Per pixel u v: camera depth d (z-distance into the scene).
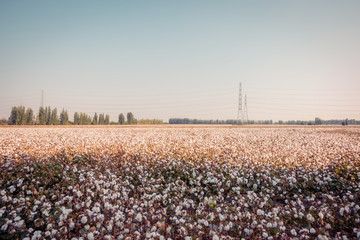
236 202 7.13
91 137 23.77
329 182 9.02
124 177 9.54
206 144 18.81
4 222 5.32
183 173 10.02
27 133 30.77
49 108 86.69
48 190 7.51
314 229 5.56
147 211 6.41
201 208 6.60
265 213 6.54
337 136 31.88
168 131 41.56
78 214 6.01
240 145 18.91
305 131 45.69
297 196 7.63
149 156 12.92
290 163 11.84
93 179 8.31
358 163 12.06
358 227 5.67
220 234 5.42
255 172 10.10
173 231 5.39
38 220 5.65
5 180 8.31
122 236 4.99
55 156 12.12
